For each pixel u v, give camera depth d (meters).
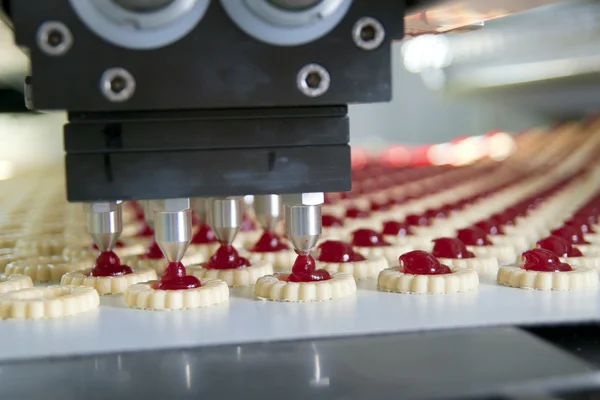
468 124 4.33
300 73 0.65
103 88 0.64
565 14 2.53
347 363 0.62
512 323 0.75
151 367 0.62
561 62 2.86
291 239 0.91
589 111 3.71
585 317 0.77
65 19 0.63
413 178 2.73
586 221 1.48
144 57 0.64
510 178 2.61
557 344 0.73
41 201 2.28
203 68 0.65
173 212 0.90
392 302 0.89
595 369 0.59
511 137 3.85
